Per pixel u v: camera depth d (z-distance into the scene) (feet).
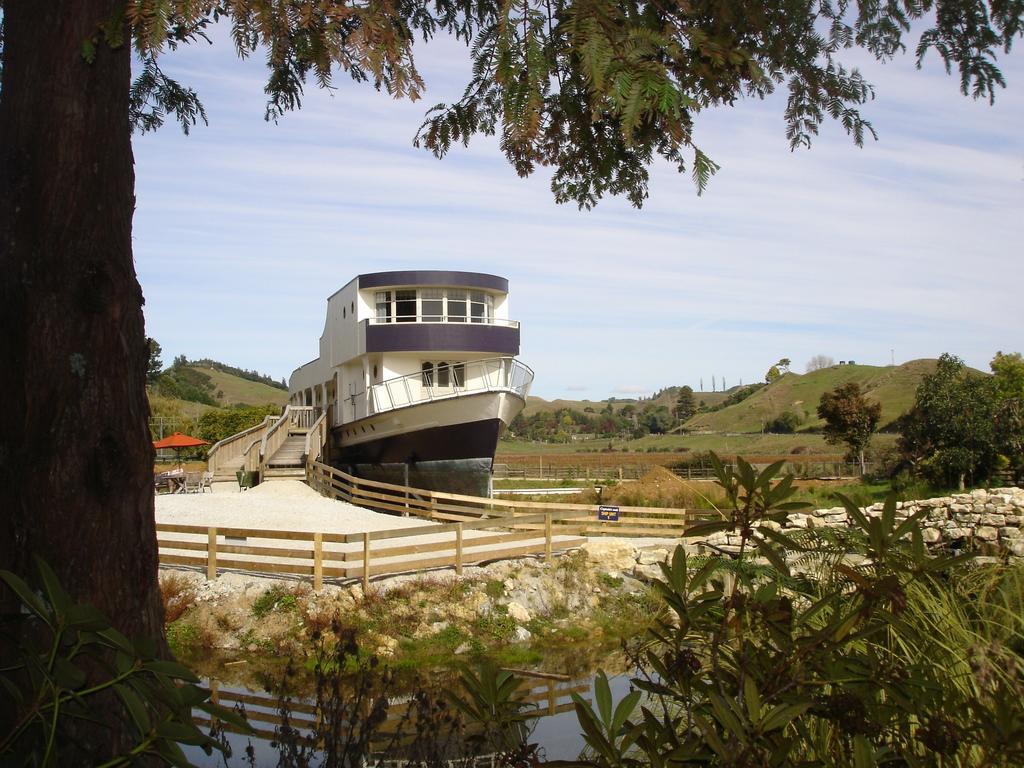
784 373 433.89
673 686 7.98
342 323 100.27
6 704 10.66
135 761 7.50
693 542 53.42
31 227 13.05
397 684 30.32
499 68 10.25
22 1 13.43
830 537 11.12
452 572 49.19
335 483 82.02
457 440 84.53
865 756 6.21
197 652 38.68
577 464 173.58
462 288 91.71
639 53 10.32
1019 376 100.01
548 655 39.52
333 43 11.18
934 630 9.95
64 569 12.54
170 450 182.09
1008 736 6.65
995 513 41.16
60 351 12.87
